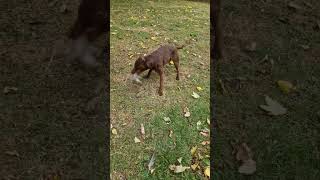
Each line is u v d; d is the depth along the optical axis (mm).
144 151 2322
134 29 3826
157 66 2787
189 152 2311
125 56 3291
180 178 2152
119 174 2178
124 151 2320
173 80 3008
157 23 4031
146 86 2914
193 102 2740
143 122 2545
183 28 3930
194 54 3387
